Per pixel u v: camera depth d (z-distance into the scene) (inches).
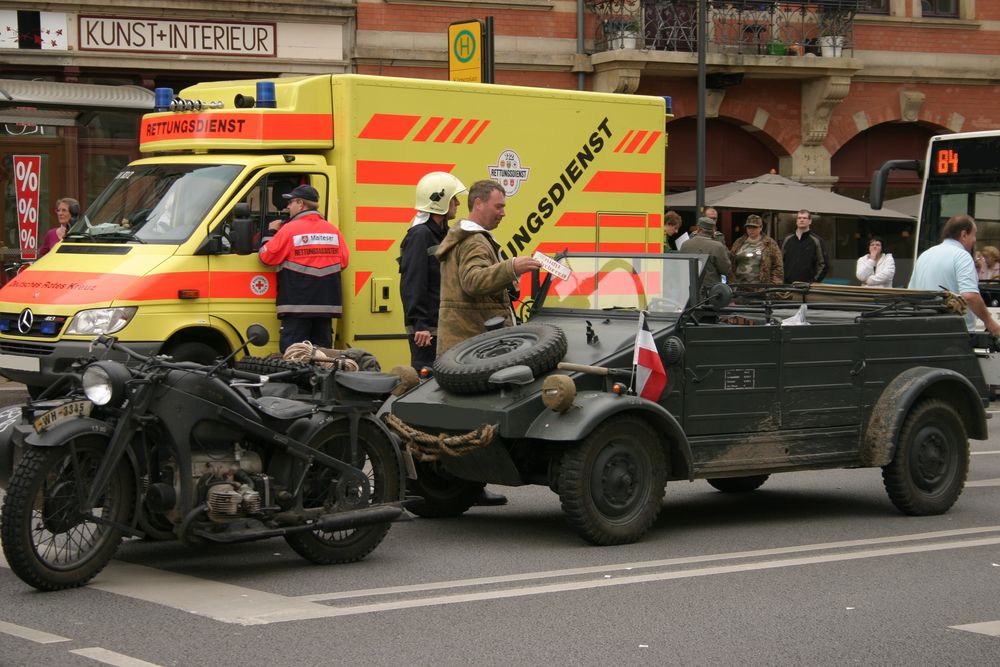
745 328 359.3
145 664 234.7
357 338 514.3
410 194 526.3
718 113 1034.7
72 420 281.1
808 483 446.9
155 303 468.1
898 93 1086.4
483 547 339.6
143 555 327.0
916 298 401.4
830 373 373.7
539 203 569.9
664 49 976.9
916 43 1085.1
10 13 813.2
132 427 287.0
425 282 418.9
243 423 296.8
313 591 290.2
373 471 327.3
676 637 256.2
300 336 485.1
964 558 330.0
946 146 723.4
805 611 276.8
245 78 871.1
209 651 243.1
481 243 372.8
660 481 342.3
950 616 274.2
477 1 930.1
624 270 368.5
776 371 364.8
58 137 799.1
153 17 840.9
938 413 389.4
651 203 609.6
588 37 976.3
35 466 276.4
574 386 322.7
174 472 293.4
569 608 277.4
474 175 546.9
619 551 334.0
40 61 815.7
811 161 1062.4
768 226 1087.0
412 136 526.6
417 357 422.3
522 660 240.1
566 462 329.4
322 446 315.9
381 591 290.4
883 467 383.2
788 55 1011.3
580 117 582.2
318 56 885.2
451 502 380.5
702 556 329.4
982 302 459.5
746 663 240.4
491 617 269.3
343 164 512.1
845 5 1027.9
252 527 300.7
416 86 527.2
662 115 612.1
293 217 485.7
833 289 409.7
